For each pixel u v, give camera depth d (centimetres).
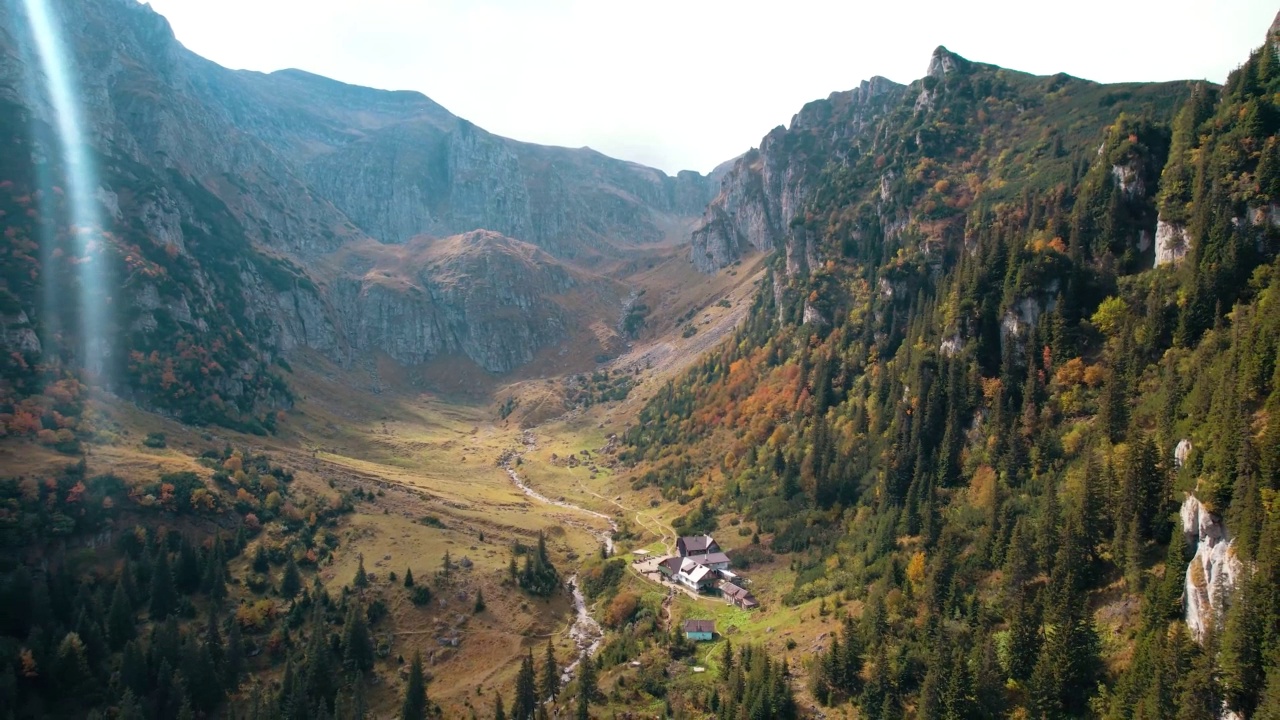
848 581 13138
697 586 15675
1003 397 13138
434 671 14688
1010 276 14400
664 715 11662
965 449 13538
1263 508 7162
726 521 18650
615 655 14025
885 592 11569
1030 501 11106
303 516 19400
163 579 15100
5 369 19738
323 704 12612
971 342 14538
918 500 13188
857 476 16025
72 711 12519
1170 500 8794
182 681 12912
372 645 14675
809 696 10600
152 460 18800
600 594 17288
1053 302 13488
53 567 15112
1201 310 10662
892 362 17412
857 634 10725
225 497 18725
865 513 14775
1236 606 6988
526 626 15975
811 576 14188
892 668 9844
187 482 18275
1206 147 12344
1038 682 8312
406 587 16775
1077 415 11850
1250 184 11125
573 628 16150
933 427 14338
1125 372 11325
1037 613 9206
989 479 12081
